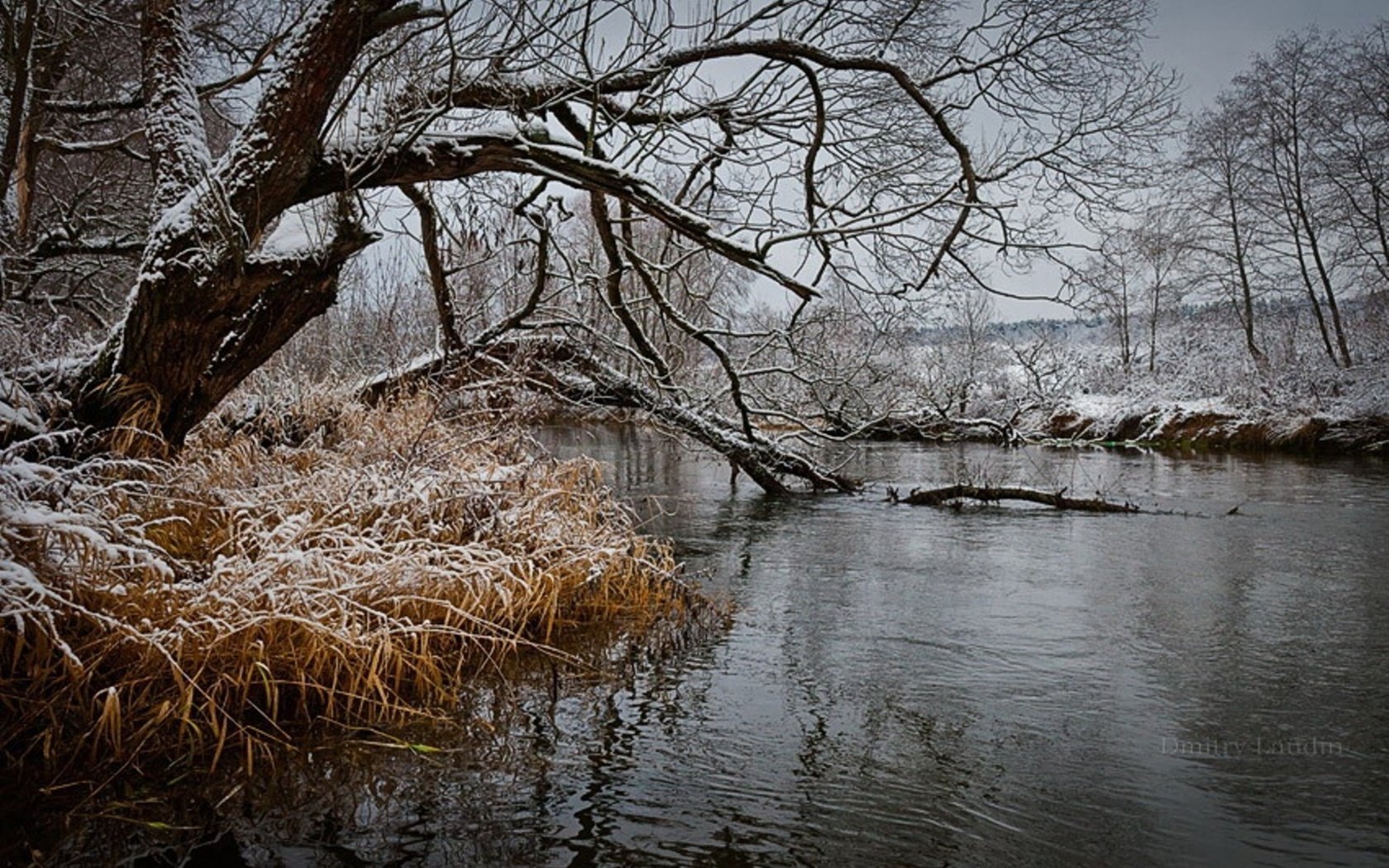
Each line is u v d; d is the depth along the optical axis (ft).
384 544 15.78
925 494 37.70
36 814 9.64
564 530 20.35
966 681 14.99
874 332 38.42
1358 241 80.23
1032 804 10.46
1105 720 13.23
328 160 18.21
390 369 32.35
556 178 20.25
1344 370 76.64
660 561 22.53
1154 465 56.34
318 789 10.53
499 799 10.37
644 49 21.68
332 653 13.01
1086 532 30.86
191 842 9.24
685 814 10.08
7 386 15.25
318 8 16.78
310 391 29.17
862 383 47.32
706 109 25.91
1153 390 90.99
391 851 9.16
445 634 15.42
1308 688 14.67
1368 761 11.75
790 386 48.21
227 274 16.15
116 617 11.79
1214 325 104.94
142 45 18.71
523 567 17.37
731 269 49.24
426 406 25.96
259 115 16.83
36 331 22.77
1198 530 31.09
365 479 18.17
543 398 33.19
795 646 16.93
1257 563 25.23
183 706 11.32
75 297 37.60
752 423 40.52
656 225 47.83
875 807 10.34
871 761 11.67
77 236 33.76
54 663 11.19
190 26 19.97
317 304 18.57
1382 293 82.33
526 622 17.11
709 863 9.01
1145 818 10.12
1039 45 26.73
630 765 11.43
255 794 10.37
